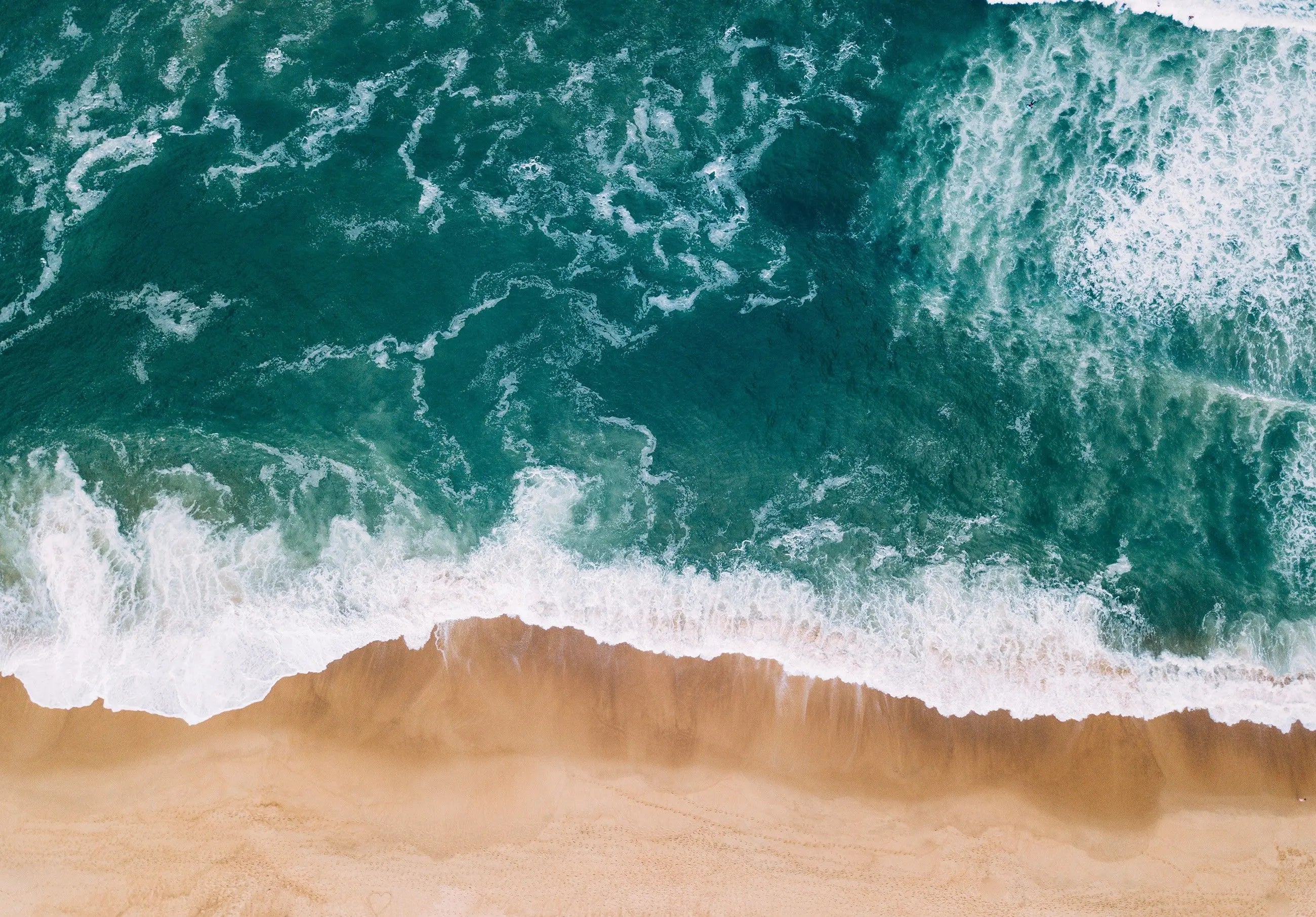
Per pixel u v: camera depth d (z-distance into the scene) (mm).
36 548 37625
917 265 43250
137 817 34625
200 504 38500
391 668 36438
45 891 33781
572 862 34375
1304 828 34969
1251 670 36844
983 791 35312
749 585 37844
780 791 35250
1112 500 39344
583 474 39656
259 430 39875
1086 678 36625
